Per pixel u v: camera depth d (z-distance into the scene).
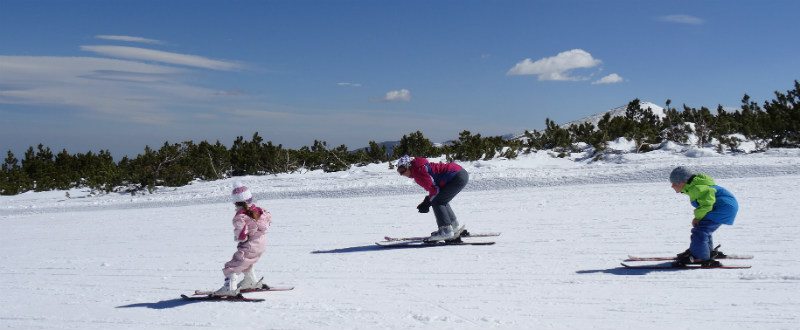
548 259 8.80
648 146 27.84
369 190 20.20
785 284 6.76
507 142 32.03
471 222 13.01
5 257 11.98
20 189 31.05
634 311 6.10
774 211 11.67
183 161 29.98
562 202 15.12
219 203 20.86
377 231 12.67
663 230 10.63
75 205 22.77
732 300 6.28
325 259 9.87
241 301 7.24
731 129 28.00
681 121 29.06
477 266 8.60
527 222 12.47
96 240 13.83
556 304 6.50
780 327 5.41
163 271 9.59
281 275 8.77
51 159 37.50
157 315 6.83
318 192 20.61
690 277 7.30
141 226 16.02
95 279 9.23
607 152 27.81
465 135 31.22
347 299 7.15
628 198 15.02
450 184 10.46
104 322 6.66
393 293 7.34
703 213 7.61
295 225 14.23
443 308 6.56
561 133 31.66
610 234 10.53
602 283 7.27
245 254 7.30
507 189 18.92
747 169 18.11
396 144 33.06
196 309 6.99
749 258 8.01
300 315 6.53
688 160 22.12
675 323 5.67
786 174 17.58
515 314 6.21
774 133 25.77
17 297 8.23
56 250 12.57
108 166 29.31
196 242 12.58
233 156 32.28
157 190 27.17
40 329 6.56
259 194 21.22
